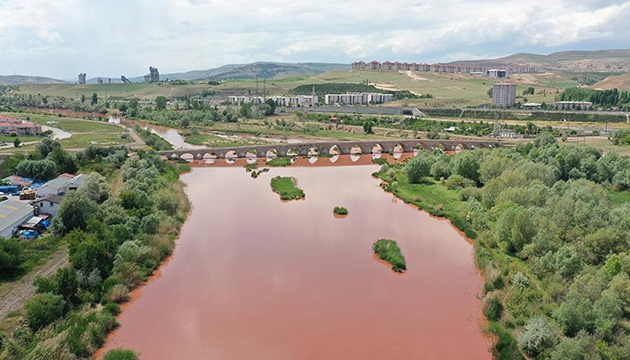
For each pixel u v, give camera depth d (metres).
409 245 130.62
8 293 90.25
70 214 117.94
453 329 89.06
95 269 96.56
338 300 99.88
